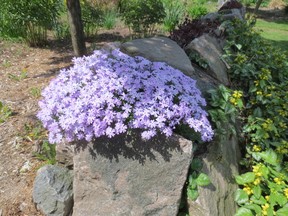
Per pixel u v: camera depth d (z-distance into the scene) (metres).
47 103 2.86
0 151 3.66
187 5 12.78
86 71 2.90
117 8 10.45
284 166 3.78
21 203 3.05
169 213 2.77
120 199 2.81
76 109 2.64
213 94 3.54
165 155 2.74
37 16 6.82
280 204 3.03
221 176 3.12
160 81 2.91
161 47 3.91
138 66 3.11
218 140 3.22
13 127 4.04
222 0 12.33
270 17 15.02
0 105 4.36
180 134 2.95
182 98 2.84
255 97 4.50
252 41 5.70
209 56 4.47
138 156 2.77
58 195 2.91
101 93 2.72
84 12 7.84
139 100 2.76
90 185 2.85
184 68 3.64
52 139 2.77
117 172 2.79
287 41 10.52
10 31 7.10
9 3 6.67
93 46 7.16
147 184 2.78
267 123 3.92
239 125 4.08
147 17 7.66
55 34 8.10
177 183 2.75
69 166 3.19
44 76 5.61
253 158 3.82
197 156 3.02
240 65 4.77
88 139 2.62
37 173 3.11
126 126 2.60
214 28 5.40
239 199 3.10
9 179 3.30
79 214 2.87
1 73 5.66
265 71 4.71
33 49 7.05
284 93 4.68
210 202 2.80
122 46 3.83
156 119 2.63
